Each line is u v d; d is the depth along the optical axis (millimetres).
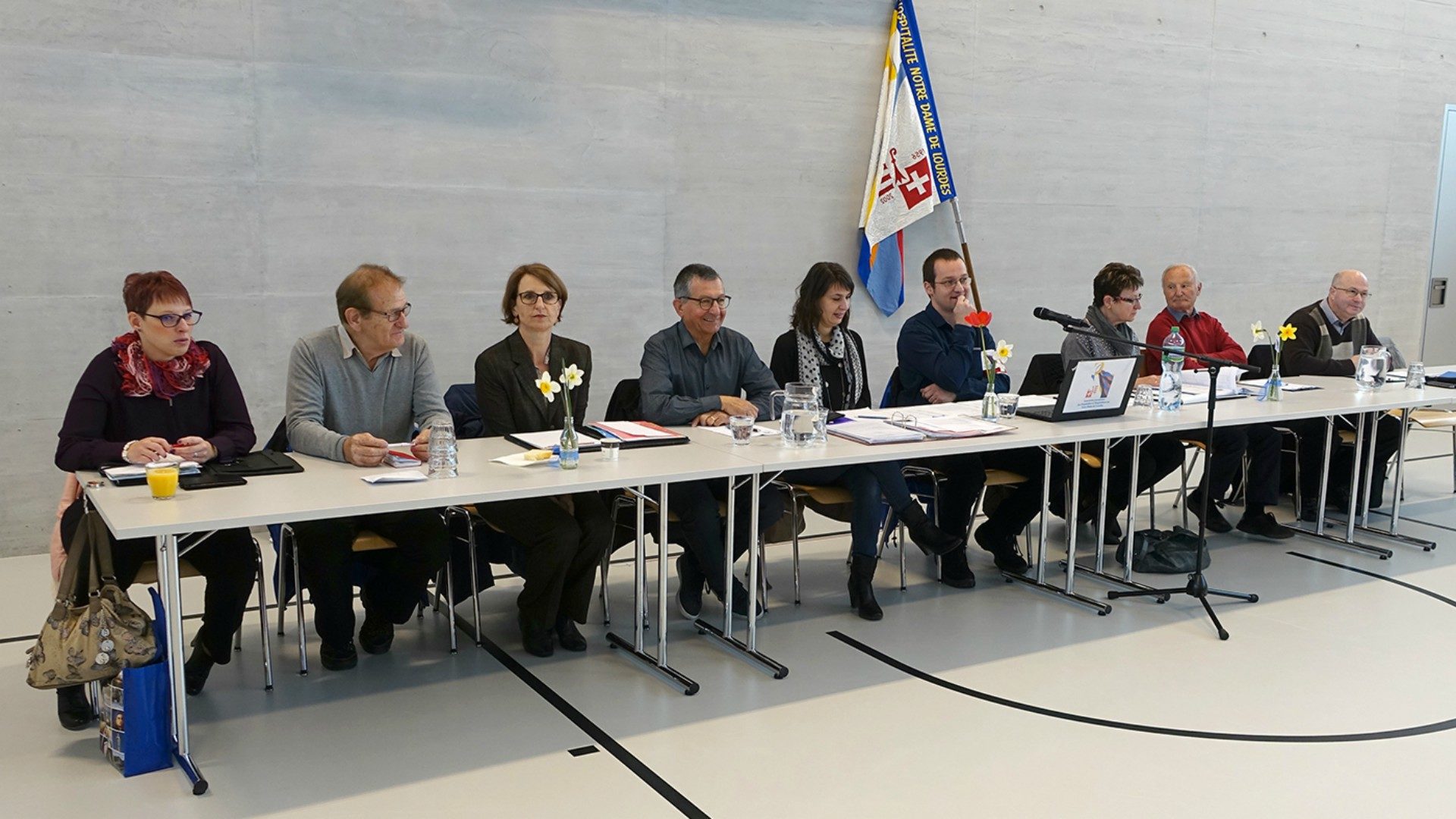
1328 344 5559
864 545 3789
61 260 4562
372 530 3299
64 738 2822
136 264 4695
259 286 4934
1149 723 2971
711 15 5750
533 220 5461
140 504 2578
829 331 4270
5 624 3727
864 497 3787
